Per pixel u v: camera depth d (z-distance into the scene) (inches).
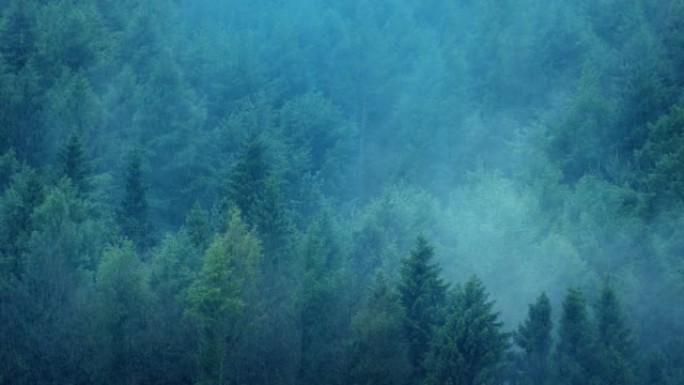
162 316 1093.8
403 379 1061.8
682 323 1173.7
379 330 1060.5
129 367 1061.1
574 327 1056.2
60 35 1961.1
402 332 1103.0
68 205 1245.1
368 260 1392.7
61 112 1711.4
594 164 1828.2
